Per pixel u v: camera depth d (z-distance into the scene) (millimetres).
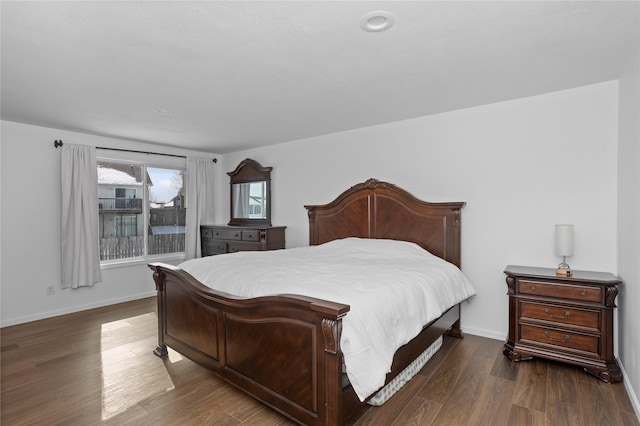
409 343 2271
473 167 3424
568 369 2654
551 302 2676
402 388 2395
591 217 2859
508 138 3230
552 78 2693
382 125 4035
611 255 2777
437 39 2037
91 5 1636
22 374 2637
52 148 4109
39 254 4027
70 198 4180
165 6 1657
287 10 1708
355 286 2168
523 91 2982
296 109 3420
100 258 4625
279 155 5105
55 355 2986
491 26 1896
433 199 3676
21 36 1923
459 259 3438
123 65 2338
